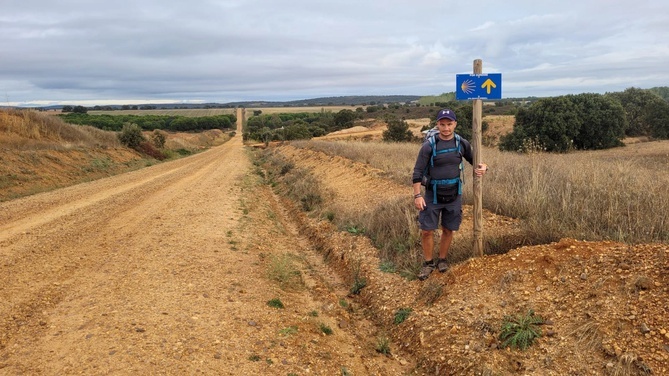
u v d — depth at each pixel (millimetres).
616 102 37094
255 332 4543
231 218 10750
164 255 7305
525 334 3766
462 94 5004
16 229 9555
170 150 51781
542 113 35844
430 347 4320
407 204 8352
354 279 6777
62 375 3586
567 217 5844
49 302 5234
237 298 5449
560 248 4723
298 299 5855
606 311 3650
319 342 4598
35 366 3729
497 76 4922
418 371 4168
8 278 6137
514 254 4988
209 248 7801
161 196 14719
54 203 13422
